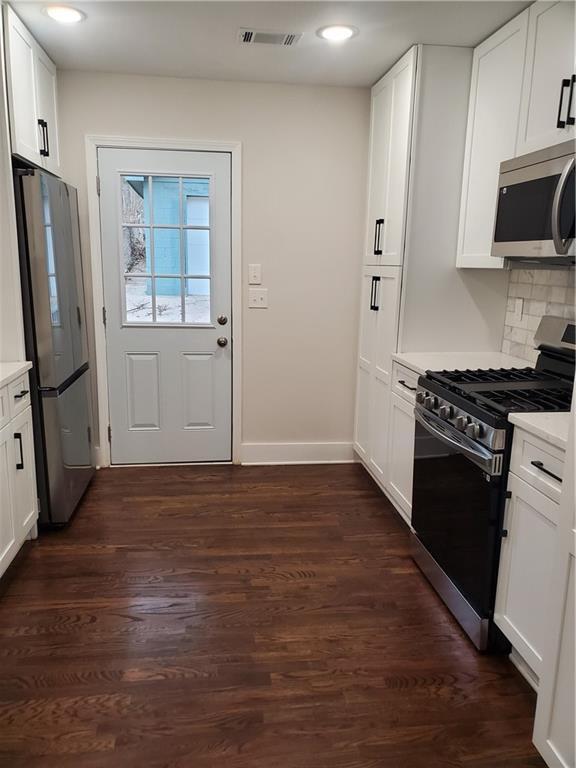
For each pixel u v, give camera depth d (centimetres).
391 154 310
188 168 349
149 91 337
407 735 172
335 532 299
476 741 171
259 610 231
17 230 259
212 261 362
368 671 199
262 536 293
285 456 395
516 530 190
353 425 398
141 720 175
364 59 300
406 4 233
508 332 305
